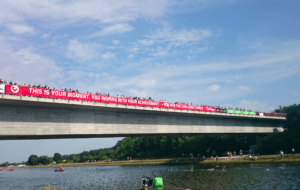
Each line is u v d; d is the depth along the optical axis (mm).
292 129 78000
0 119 30594
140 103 44594
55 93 33531
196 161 74125
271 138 76875
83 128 38281
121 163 105625
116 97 41062
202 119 60844
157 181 25406
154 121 49688
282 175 35312
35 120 33469
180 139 110500
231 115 65062
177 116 54688
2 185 46875
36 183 48656
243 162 61938
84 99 36688
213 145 94000
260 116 75750
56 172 87625
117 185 37062
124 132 43938
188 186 30688
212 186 29969
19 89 30422
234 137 93750
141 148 134000
